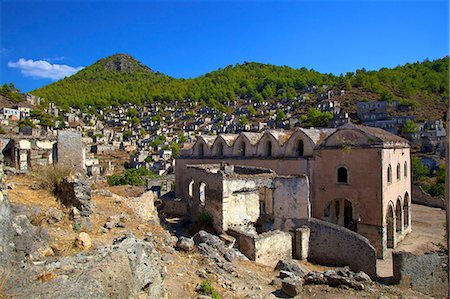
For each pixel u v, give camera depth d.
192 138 134.50
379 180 27.22
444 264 19.56
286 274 16.08
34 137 32.94
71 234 14.20
